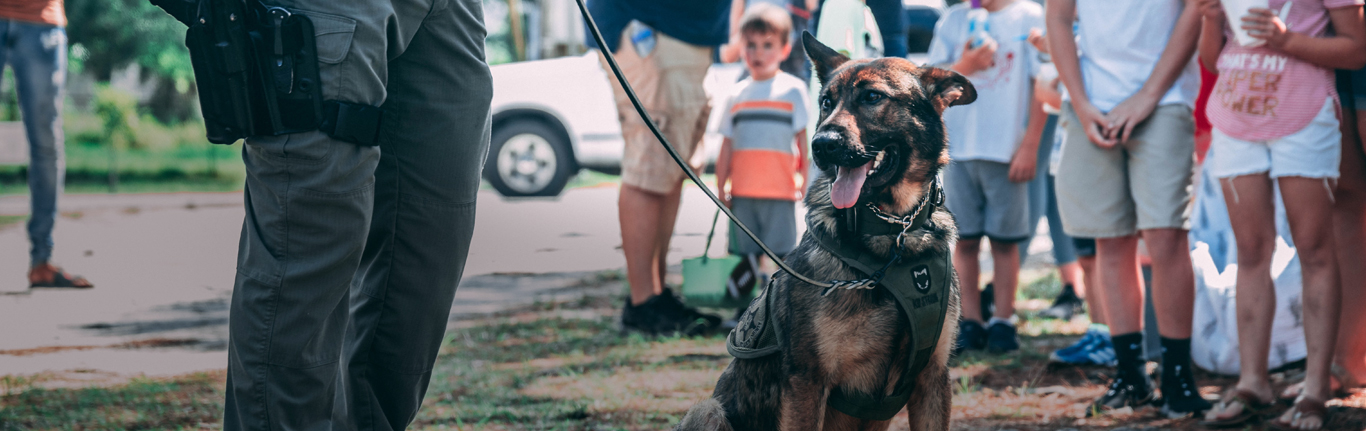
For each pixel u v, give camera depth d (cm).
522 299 618
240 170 1697
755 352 255
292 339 220
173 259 799
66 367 438
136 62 1812
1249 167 324
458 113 252
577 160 1113
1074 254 544
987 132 451
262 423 223
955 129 463
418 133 249
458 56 251
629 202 499
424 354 269
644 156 490
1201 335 406
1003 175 452
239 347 221
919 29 897
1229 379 392
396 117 248
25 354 464
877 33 500
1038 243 863
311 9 213
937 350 254
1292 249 396
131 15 1700
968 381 402
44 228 645
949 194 468
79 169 1570
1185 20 333
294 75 208
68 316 559
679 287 655
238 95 205
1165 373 349
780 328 253
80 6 1655
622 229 505
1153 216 338
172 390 392
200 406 368
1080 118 350
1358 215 349
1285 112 312
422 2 236
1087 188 354
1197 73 350
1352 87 334
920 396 260
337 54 213
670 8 480
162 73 1828
